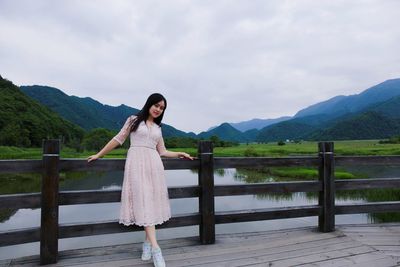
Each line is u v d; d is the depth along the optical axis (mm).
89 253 3469
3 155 46562
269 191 4031
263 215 3994
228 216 3854
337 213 4285
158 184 3162
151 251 3133
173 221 3646
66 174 27469
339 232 4195
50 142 3174
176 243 3773
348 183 4332
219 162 3842
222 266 3090
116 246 3701
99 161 3387
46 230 3141
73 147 67312
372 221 9523
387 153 37625
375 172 23375
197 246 3668
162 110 3273
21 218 11414
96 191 3391
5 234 3041
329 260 3240
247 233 4164
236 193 3918
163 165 3594
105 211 12047
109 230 3406
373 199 12617
